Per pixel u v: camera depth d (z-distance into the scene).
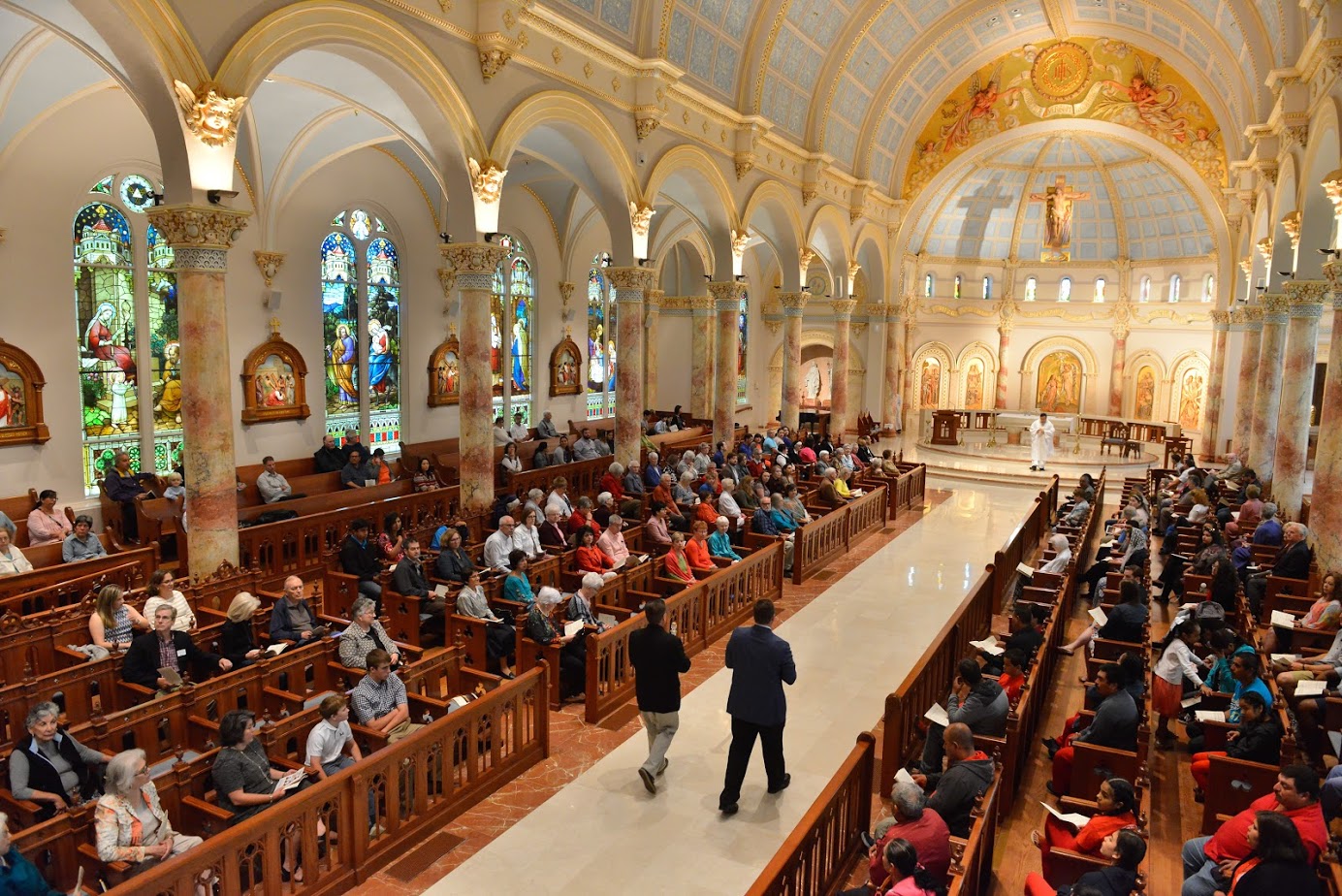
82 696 7.87
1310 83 15.42
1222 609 10.29
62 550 12.24
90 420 15.12
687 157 18.03
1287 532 12.58
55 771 6.30
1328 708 8.02
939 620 12.88
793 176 23.06
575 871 6.67
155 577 8.95
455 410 23.25
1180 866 6.73
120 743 6.92
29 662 8.71
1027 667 8.21
